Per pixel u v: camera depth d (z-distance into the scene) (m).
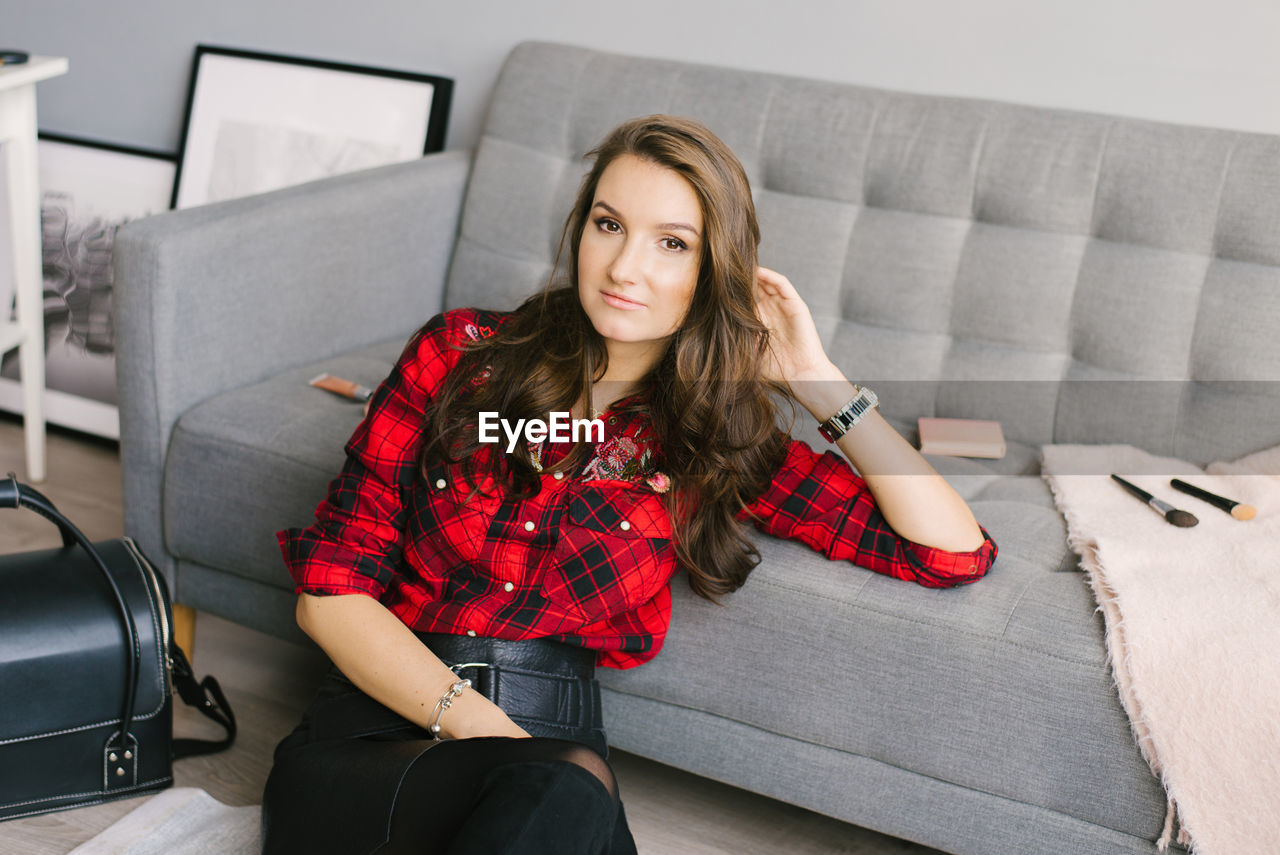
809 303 2.03
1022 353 1.92
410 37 2.56
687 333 1.23
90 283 2.77
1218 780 1.24
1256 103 1.97
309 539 1.28
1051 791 1.34
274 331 1.98
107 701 1.37
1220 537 1.51
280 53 2.68
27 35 2.94
